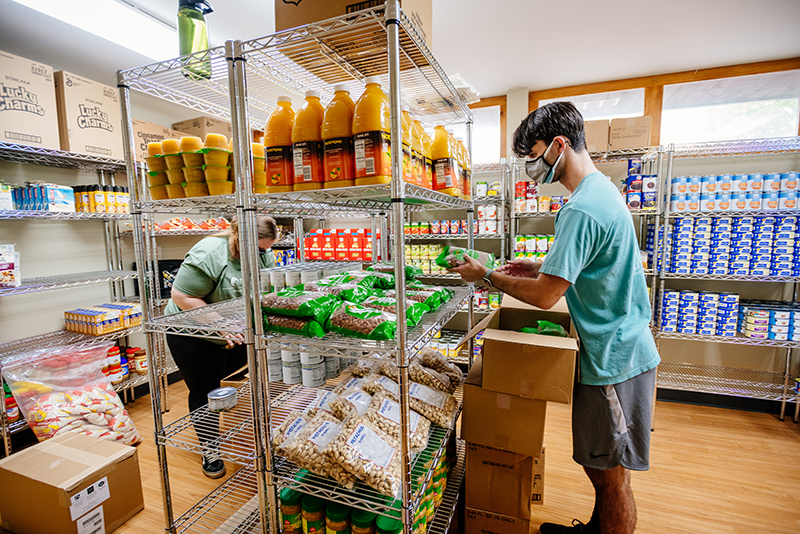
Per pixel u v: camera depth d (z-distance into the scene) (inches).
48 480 62.1
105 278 103.7
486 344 51.6
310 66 56.3
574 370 48.1
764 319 104.9
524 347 49.8
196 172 50.2
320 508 48.6
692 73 127.3
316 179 43.0
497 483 58.7
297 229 94.0
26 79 83.5
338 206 61.7
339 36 45.5
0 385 82.8
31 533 64.8
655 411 115.0
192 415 66.1
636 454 51.4
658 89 131.3
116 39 96.7
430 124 87.1
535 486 72.7
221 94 64.7
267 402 47.4
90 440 74.4
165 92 60.4
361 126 39.4
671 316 112.4
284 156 44.1
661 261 111.0
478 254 65.0
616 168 132.7
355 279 66.1
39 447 71.8
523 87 141.6
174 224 125.4
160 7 99.6
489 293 134.5
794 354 119.0
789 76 120.4
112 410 92.0
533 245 125.3
